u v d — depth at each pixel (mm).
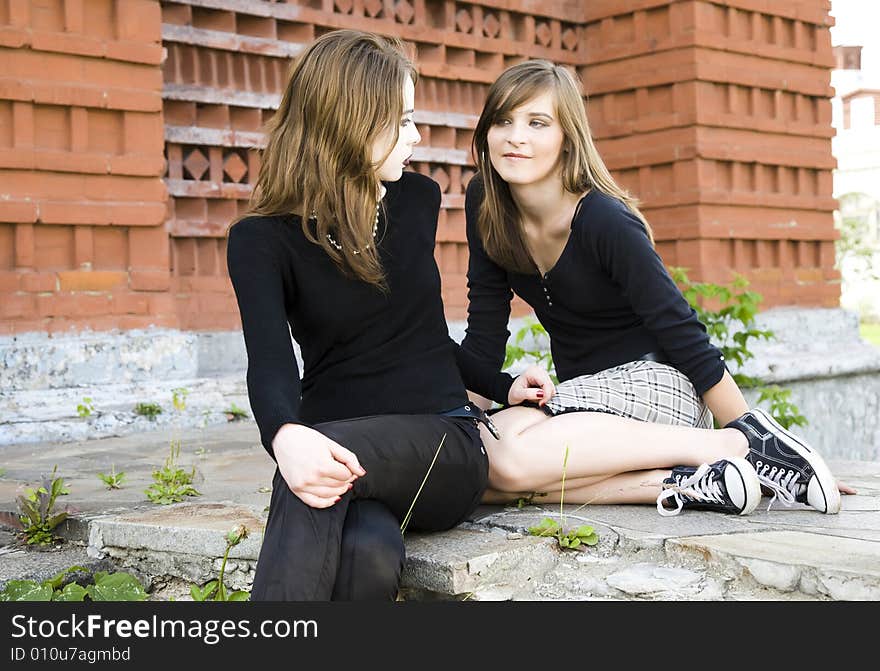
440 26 7234
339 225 2219
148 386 5418
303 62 2266
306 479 1962
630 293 2680
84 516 2871
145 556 2691
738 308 4965
